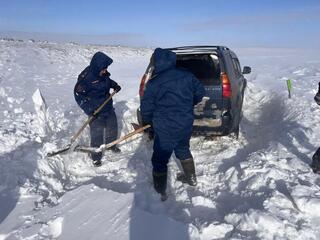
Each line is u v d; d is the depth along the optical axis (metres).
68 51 23.02
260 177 4.71
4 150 5.95
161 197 4.64
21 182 4.75
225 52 6.75
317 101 4.56
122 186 5.03
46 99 10.47
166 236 3.62
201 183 5.07
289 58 26.17
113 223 3.85
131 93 11.68
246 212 3.94
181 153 4.82
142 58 25.78
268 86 12.38
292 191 4.23
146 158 6.04
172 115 4.43
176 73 4.48
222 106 6.04
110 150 6.20
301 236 3.60
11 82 12.81
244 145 6.56
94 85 5.66
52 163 5.36
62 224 3.93
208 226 3.80
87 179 5.31
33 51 20.77
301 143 6.04
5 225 3.89
